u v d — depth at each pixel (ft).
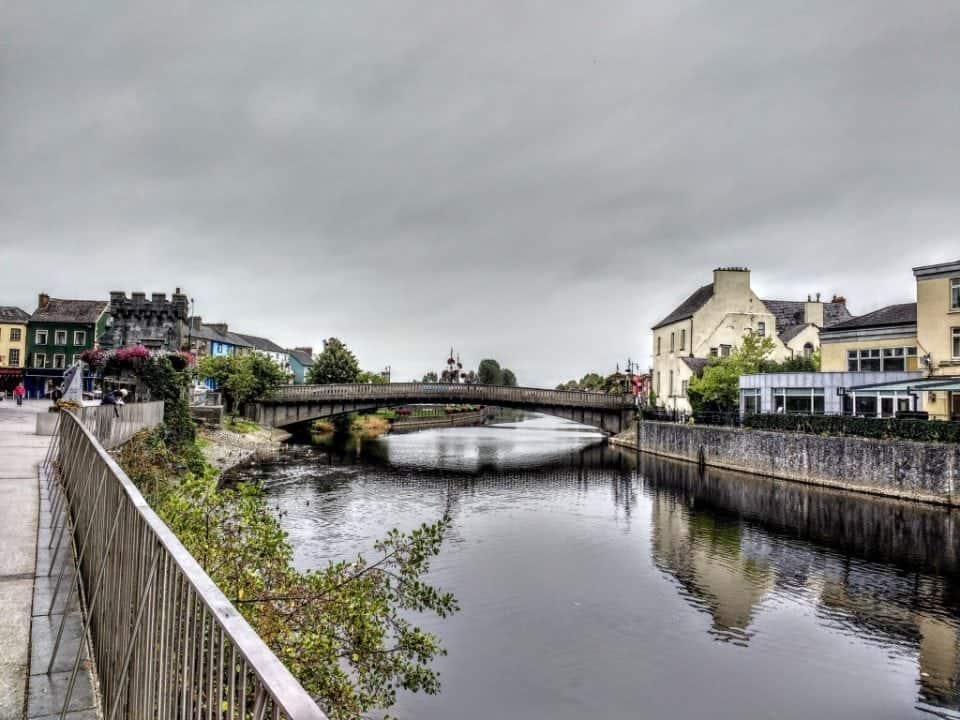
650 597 51.03
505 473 124.16
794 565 59.93
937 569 58.85
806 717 33.47
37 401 149.79
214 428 141.49
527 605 48.91
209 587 7.79
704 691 36.09
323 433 218.38
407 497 94.22
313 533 68.39
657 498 96.68
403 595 31.14
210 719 7.42
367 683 28.50
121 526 13.93
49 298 213.46
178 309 140.56
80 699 14.55
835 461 101.50
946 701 35.45
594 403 189.88
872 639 43.29
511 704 34.19
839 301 201.46
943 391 107.45
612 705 34.35
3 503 31.27
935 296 110.32
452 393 177.27
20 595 20.16
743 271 181.88
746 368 153.69
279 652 24.62
